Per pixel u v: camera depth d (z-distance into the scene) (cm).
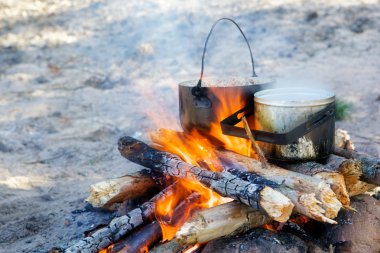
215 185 161
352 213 167
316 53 438
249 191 153
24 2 690
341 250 164
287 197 154
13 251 192
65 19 616
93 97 373
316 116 162
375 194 185
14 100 375
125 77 419
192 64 437
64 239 194
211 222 154
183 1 642
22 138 294
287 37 483
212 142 177
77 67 458
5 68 465
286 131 163
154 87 385
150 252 164
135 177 185
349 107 300
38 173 250
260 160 165
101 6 657
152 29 549
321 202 152
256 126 169
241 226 159
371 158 173
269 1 604
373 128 273
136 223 168
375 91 336
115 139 286
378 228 166
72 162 260
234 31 515
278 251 155
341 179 160
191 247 165
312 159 166
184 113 178
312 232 168
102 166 254
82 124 313
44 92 393
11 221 209
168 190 173
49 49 518
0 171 253
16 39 553
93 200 182
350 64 404
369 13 526
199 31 526
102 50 502
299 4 582
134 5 646
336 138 196
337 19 518
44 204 221
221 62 434
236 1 617
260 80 185
